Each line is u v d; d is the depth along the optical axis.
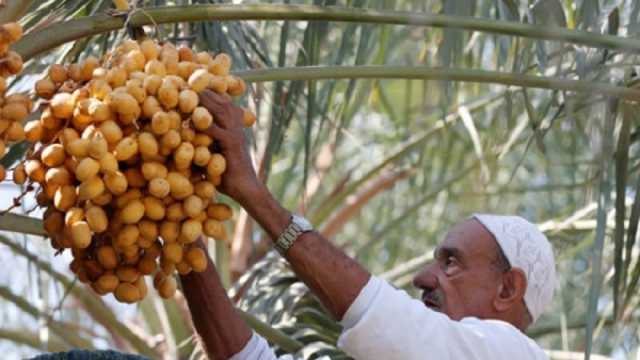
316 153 8.45
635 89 5.86
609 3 6.12
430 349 4.52
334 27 7.92
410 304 4.54
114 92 4.10
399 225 9.37
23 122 4.35
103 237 4.30
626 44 5.48
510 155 9.23
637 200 6.38
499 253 4.98
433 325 4.55
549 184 8.58
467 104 8.31
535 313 5.04
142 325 8.99
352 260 4.53
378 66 5.44
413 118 9.00
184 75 4.26
